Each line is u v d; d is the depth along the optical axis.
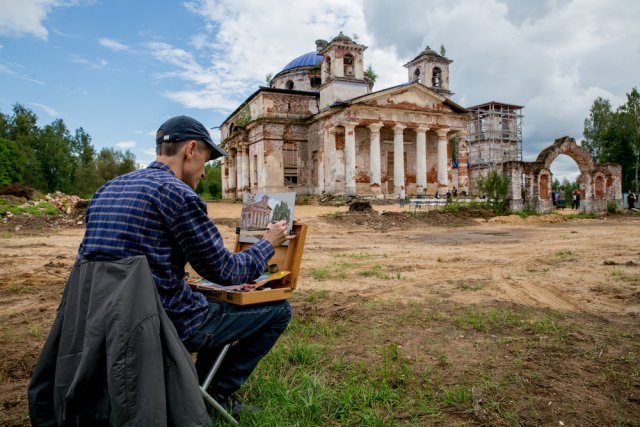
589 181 30.31
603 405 3.02
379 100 36.09
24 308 6.31
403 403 3.09
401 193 31.98
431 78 46.81
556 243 14.35
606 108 62.41
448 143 42.97
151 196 2.23
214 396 2.89
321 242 15.88
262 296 2.71
